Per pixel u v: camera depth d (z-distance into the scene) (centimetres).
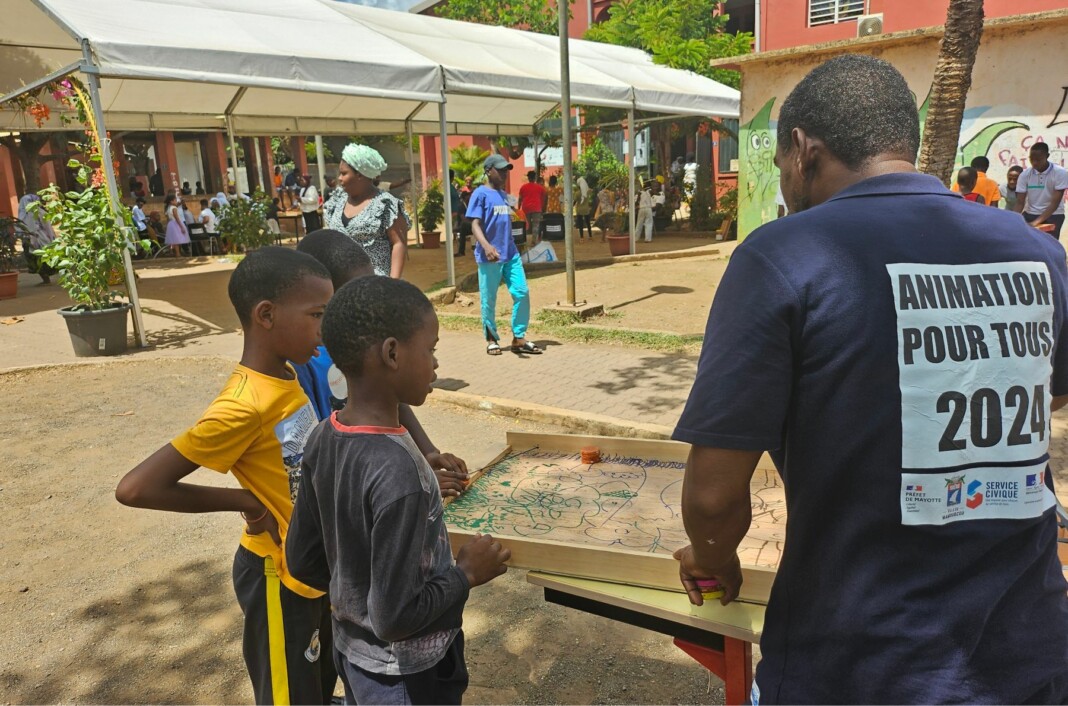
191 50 795
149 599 350
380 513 153
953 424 124
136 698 284
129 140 2339
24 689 290
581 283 1184
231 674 296
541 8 2570
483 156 2291
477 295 1111
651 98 1368
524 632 319
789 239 131
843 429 126
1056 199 831
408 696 168
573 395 627
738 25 2714
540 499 222
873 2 1559
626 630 318
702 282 1152
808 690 133
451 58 1116
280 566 201
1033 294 131
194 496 186
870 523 126
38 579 369
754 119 1102
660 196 1888
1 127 1255
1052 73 868
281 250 201
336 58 907
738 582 162
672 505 215
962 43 512
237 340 885
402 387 165
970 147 933
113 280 840
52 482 486
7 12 955
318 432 173
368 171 516
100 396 675
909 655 124
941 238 130
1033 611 129
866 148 140
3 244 1268
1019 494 128
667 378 663
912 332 123
